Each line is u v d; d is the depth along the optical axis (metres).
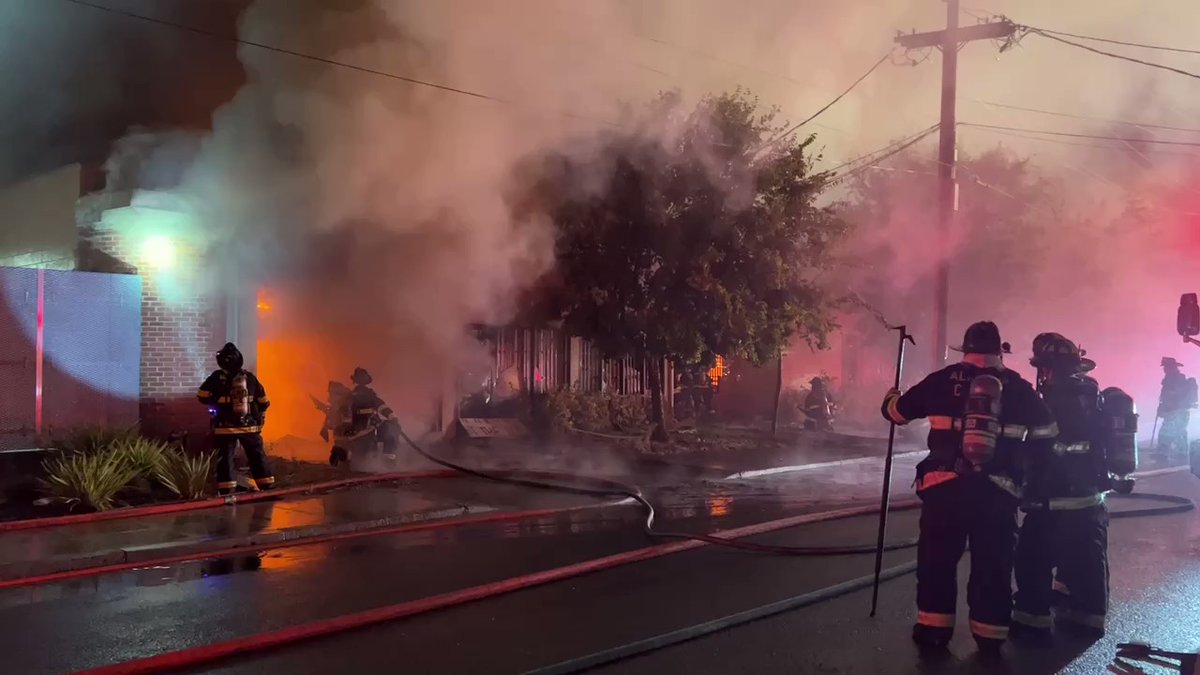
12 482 8.12
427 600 4.84
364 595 5.13
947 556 4.19
